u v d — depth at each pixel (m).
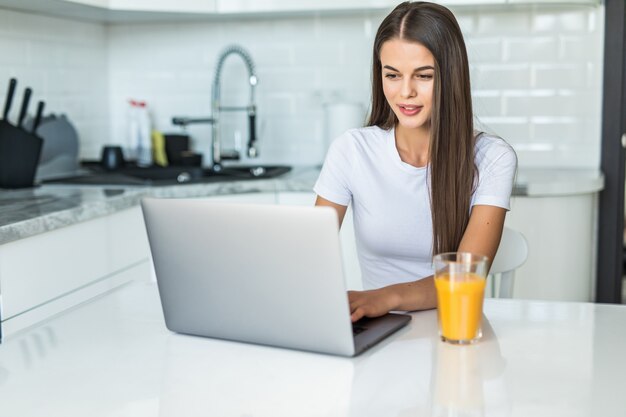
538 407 1.01
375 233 1.86
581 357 1.20
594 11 3.21
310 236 1.17
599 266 3.30
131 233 2.69
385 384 1.10
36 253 2.17
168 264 1.31
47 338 1.35
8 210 2.29
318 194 1.90
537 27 3.26
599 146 3.28
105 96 3.63
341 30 3.43
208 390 1.10
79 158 3.35
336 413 1.01
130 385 1.12
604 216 3.28
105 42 3.62
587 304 1.51
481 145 1.74
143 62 3.61
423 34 1.57
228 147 3.60
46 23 3.12
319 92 3.49
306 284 1.20
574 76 3.26
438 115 1.62
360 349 1.22
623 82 3.22
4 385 1.13
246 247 1.23
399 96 1.63
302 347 1.24
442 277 1.25
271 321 1.25
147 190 2.78
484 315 1.43
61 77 3.24
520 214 2.91
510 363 1.17
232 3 3.16
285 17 3.46
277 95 3.53
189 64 3.58
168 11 3.09
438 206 1.67
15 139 2.77
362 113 3.34
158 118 3.64
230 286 1.27
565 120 3.29
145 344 1.31
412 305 1.44
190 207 1.26
